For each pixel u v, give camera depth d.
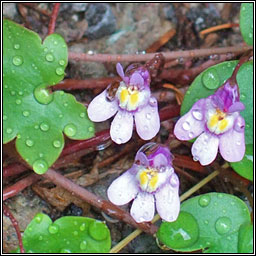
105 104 0.10
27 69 0.10
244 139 0.10
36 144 0.10
